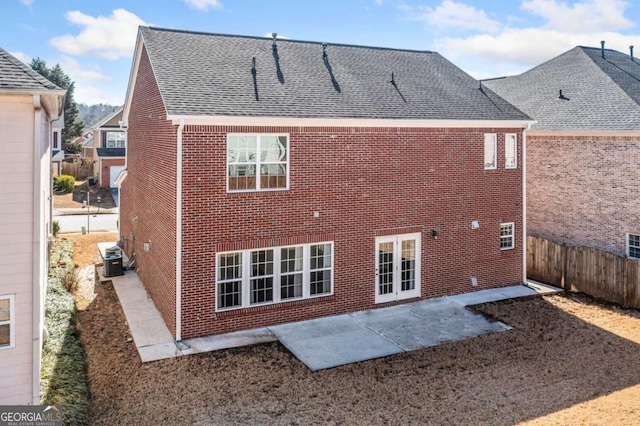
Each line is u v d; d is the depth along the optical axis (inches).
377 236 625.6
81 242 994.7
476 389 429.4
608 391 431.5
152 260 638.5
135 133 762.2
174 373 445.1
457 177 680.4
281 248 569.6
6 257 357.7
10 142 354.9
